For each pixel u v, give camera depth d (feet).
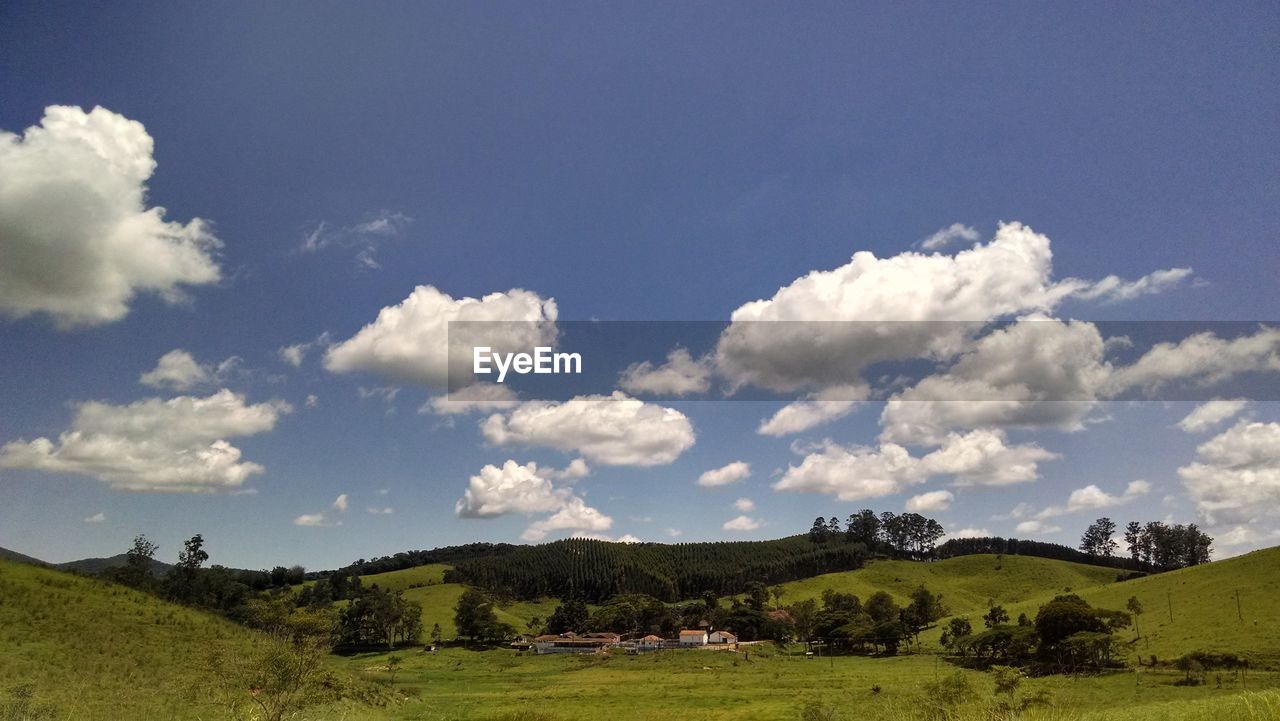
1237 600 360.07
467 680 355.77
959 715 102.47
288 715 97.45
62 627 183.83
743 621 581.94
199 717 128.47
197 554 435.12
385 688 255.50
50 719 124.67
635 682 330.13
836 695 248.93
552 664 444.96
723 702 246.88
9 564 225.76
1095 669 297.12
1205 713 81.05
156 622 205.46
